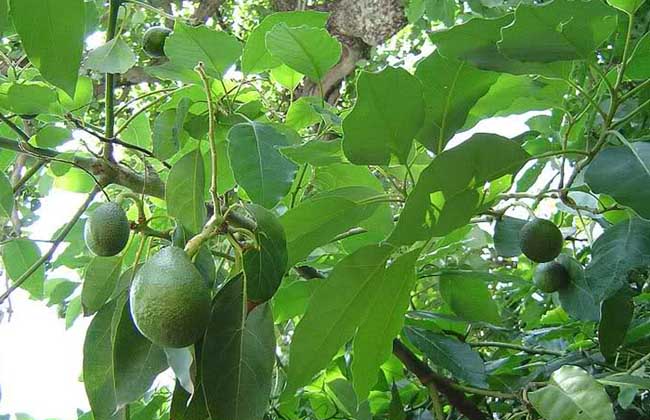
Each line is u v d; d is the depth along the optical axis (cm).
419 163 125
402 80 87
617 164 89
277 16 121
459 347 131
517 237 125
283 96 166
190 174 99
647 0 135
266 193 99
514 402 142
